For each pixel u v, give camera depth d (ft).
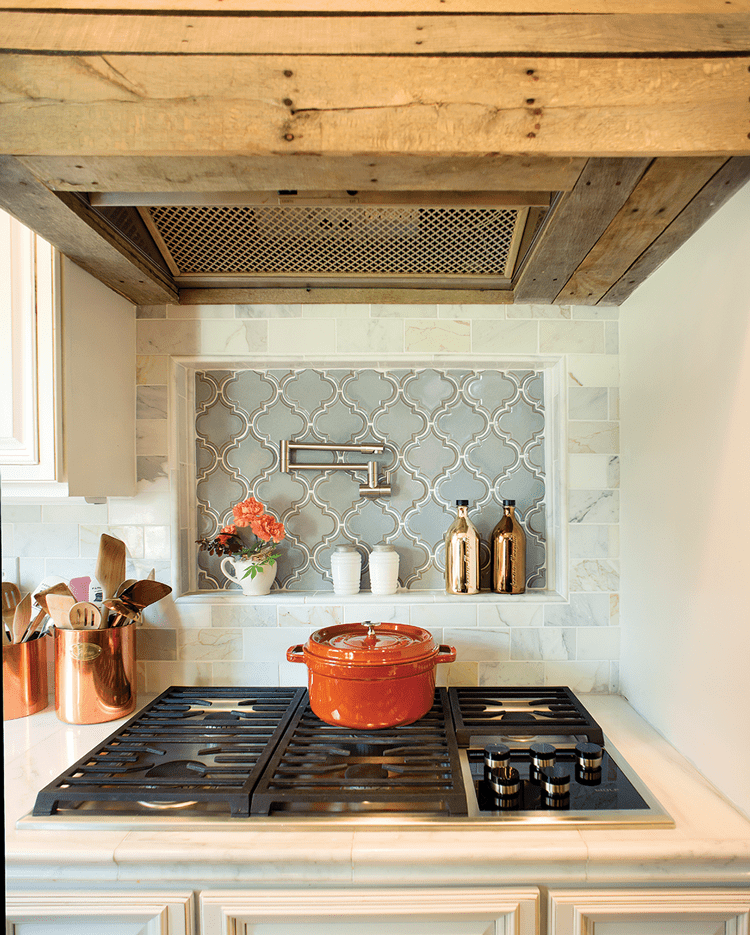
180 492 5.19
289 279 4.86
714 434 3.56
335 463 5.33
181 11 2.91
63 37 2.88
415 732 4.08
